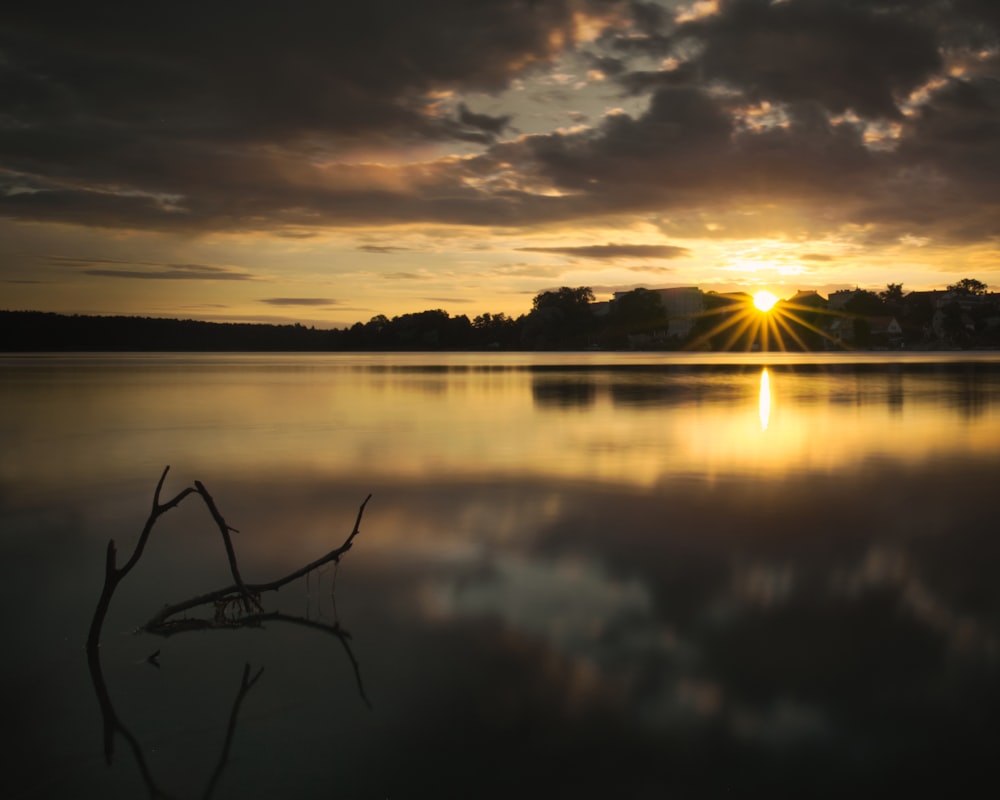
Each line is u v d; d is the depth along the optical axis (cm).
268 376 5534
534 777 422
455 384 4516
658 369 7212
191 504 1133
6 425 2228
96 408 2808
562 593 717
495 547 880
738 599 696
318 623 648
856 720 480
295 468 1459
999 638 604
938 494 1176
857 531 945
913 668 551
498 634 619
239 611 679
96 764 439
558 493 1199
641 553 851
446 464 1499
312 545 900
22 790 415
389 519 1024
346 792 409
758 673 544
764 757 440
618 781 418
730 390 3853
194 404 3003
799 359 11912
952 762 434
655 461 1526
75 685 537
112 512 1088
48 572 802
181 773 427
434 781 420
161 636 626
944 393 3541
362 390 3903
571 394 3578
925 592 713
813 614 658
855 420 2316
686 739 460
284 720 486
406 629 631
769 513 1049
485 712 493
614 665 560
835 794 407
